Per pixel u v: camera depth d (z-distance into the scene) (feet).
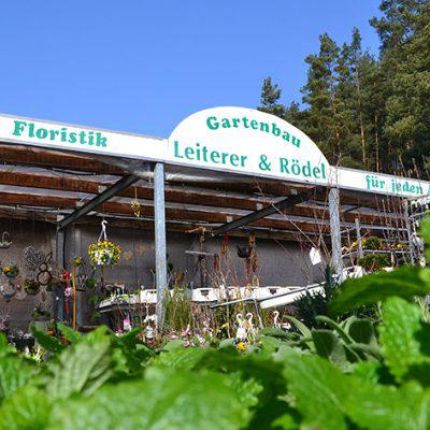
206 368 2.38
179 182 38.70
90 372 2.27
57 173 36.88
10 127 26.50
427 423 1.57
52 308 45.19
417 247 22.61
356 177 36.47
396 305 2.34
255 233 55.36
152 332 22.86
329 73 149.28
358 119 133.90
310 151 35.27
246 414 1.95
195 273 52.19
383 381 2.38
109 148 28.96
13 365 2.56
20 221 45.42
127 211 45.42
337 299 2.56
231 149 32.50
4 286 42.80
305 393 1.81
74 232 47.39
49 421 1.50
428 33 100.37
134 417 1.44
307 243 57.77
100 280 47.39
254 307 27.43
